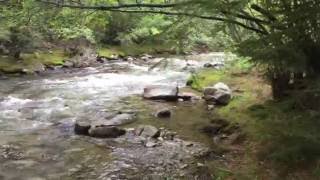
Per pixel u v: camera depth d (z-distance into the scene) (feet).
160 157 15.03
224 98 21.38
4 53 34.65
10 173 13.65
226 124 17.70
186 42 13.06
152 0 14.47
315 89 10.39
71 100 23.95
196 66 35.14
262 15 12.80
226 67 29.09
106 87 27.66
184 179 13.16
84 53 39.24
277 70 12.85
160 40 13.14
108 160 14.83
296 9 10.18
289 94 13.29
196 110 20.94
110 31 43.32
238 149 15.07
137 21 16.61
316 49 10.55
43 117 20.44
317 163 11.56
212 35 12.39
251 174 12.84
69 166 14.32
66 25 14.48
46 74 32.91
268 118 12.71
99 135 17.30
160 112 20.08
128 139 16.94
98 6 13.26
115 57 40.88
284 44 10.31
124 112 20.86
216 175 13.23
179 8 11.05
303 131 10.48
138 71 34.37
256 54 10.57
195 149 15.64
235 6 10.76
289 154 11.92
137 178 13.35
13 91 26.35
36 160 14.80
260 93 20.67
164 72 33.47
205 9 10.73
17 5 13.44
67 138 17.21
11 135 17.60
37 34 34.53
